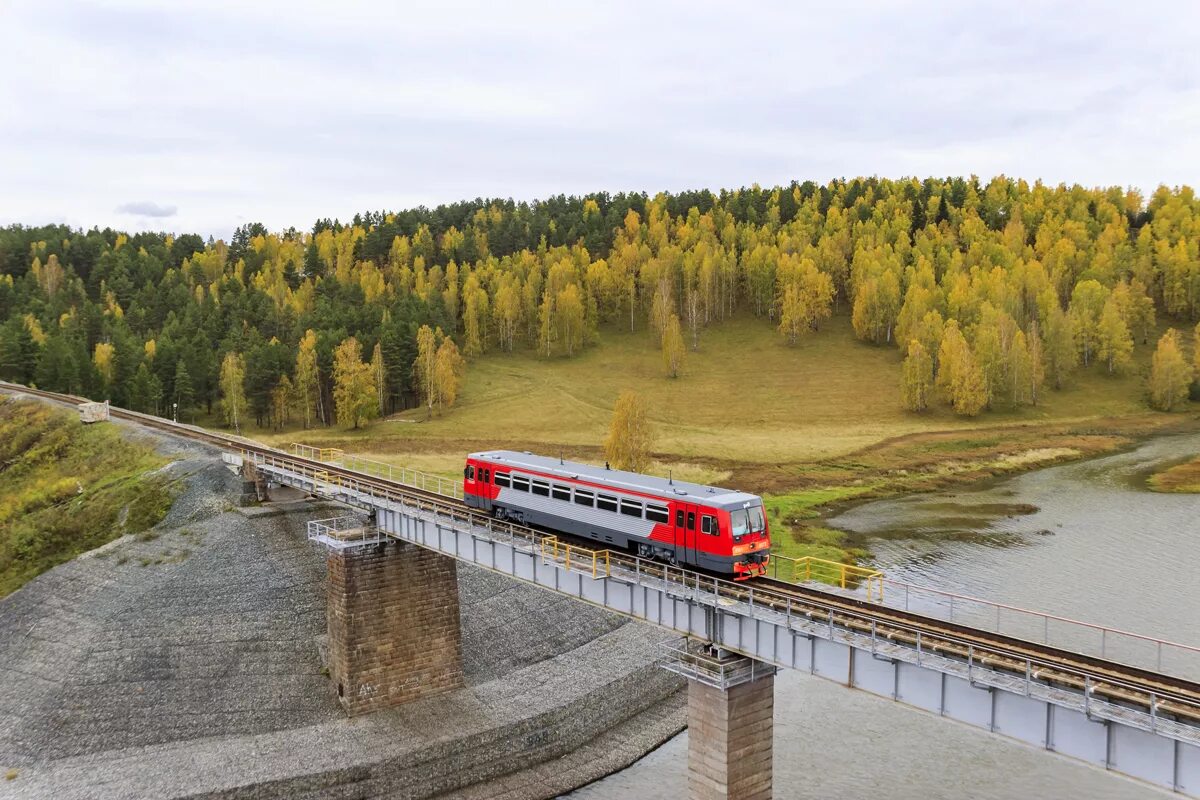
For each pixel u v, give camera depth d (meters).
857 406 147.50
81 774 43.81
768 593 34.12
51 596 59.47
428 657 53.12
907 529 86.38
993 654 27.11
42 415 104.19
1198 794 21.73
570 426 136.12
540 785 46.06
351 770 45.31
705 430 134.75
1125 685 24.53
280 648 54.25
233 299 177.62
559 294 183.00
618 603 37.53
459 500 54.25
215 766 44.91
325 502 69.25
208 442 84.75
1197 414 143.38
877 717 49.50
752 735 34.19
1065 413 145.38
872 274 186.00
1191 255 190.00
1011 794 41.06
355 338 152.25
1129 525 85.19
